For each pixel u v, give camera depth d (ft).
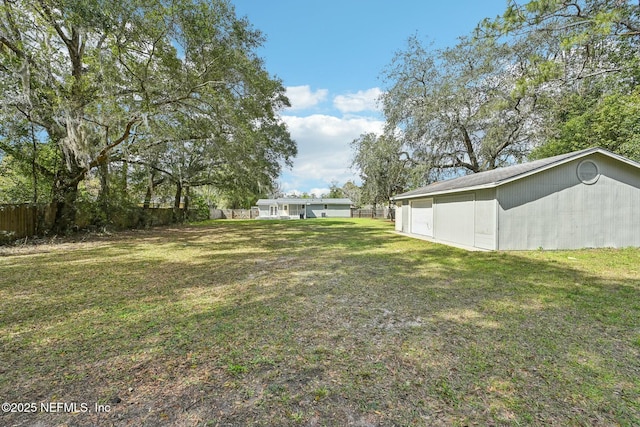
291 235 42.65
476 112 48.52
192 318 11.12
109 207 40.47
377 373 7.43
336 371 7.54
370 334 9.70
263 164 55.16
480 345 8.88
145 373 7.45
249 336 9.57
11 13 26.30
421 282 16.15
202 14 27.17
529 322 10.59
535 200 26.37
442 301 12.95
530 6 24.17
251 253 26.40
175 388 6.83
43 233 34.65
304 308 12.15
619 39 28.73
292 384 6.99
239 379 7.19
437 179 56.29
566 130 40.24
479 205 28.45
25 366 7.78
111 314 11.53
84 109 29.45
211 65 30.76
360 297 13.57
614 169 26.89
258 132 48.44
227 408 6.15
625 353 8.37
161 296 13.85
